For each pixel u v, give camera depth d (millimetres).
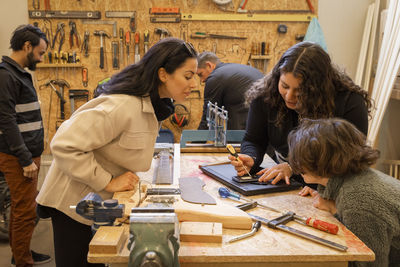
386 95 3387
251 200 1529
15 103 2502
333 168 1256
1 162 2547
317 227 1275
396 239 1237
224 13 3939
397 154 3912
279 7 3957
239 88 3082
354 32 4051
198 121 4156
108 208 1241
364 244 1176
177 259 1036
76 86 3973
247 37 3990
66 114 4023
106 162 1521
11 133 2445
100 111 1335
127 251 1127
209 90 3172
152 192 1497
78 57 3873
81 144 1323
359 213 1200
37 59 2689
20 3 3842
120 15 3875
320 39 3881
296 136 1339
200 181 1688
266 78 1841
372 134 3461
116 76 1459
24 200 2621
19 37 2578
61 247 1660
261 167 1955
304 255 1118
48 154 4070
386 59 3441
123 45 3928
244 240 1210
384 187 1233
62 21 3869
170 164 1903
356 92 1680
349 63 4113
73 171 1354
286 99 1668
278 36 4004
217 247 1163
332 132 1269
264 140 2039
